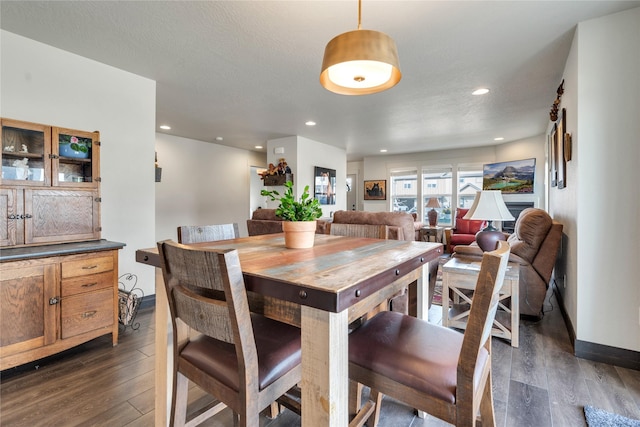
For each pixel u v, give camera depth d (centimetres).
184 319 102
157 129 522
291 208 144
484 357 106
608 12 198
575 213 223
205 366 102
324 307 77
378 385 100
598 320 207
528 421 151
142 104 301
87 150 241
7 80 222
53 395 169
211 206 646
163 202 565
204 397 170
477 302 83
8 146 203
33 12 199
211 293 104
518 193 589
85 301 213
